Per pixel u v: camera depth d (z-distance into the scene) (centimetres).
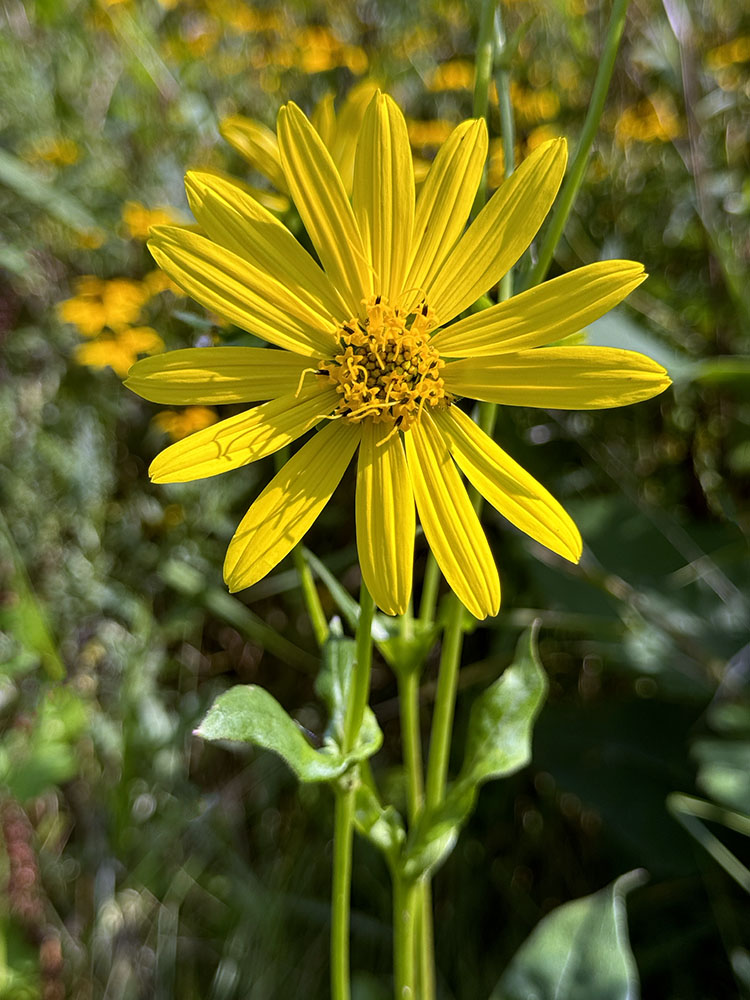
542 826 19
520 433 22
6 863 18
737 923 17
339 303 9
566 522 9
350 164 11
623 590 18
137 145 26
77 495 21
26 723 19
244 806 20
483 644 21
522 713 11
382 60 30
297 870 19
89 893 19
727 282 22
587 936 12
